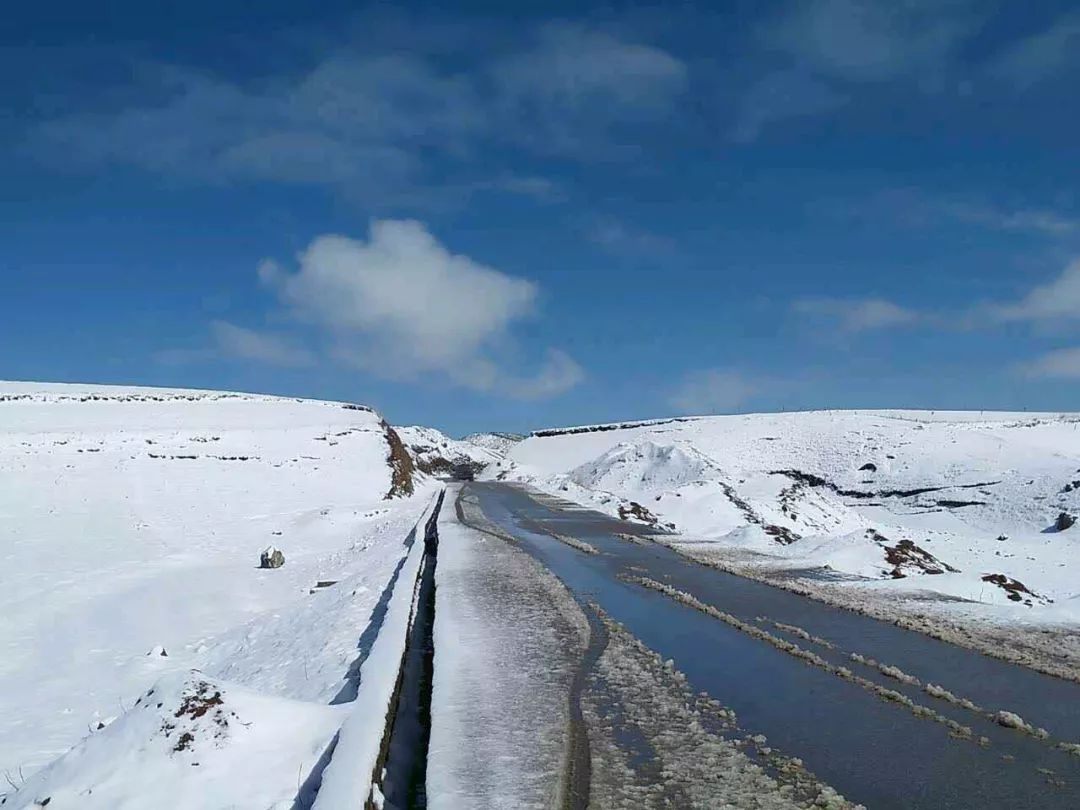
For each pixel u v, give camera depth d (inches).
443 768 248.5
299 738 241.8
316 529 1126.4
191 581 732.7
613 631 455.8
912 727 298.7
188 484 1289.4
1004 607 526.9
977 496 1740.9
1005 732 294.5
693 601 554.6
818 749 275.1
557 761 255.9
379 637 356.5
